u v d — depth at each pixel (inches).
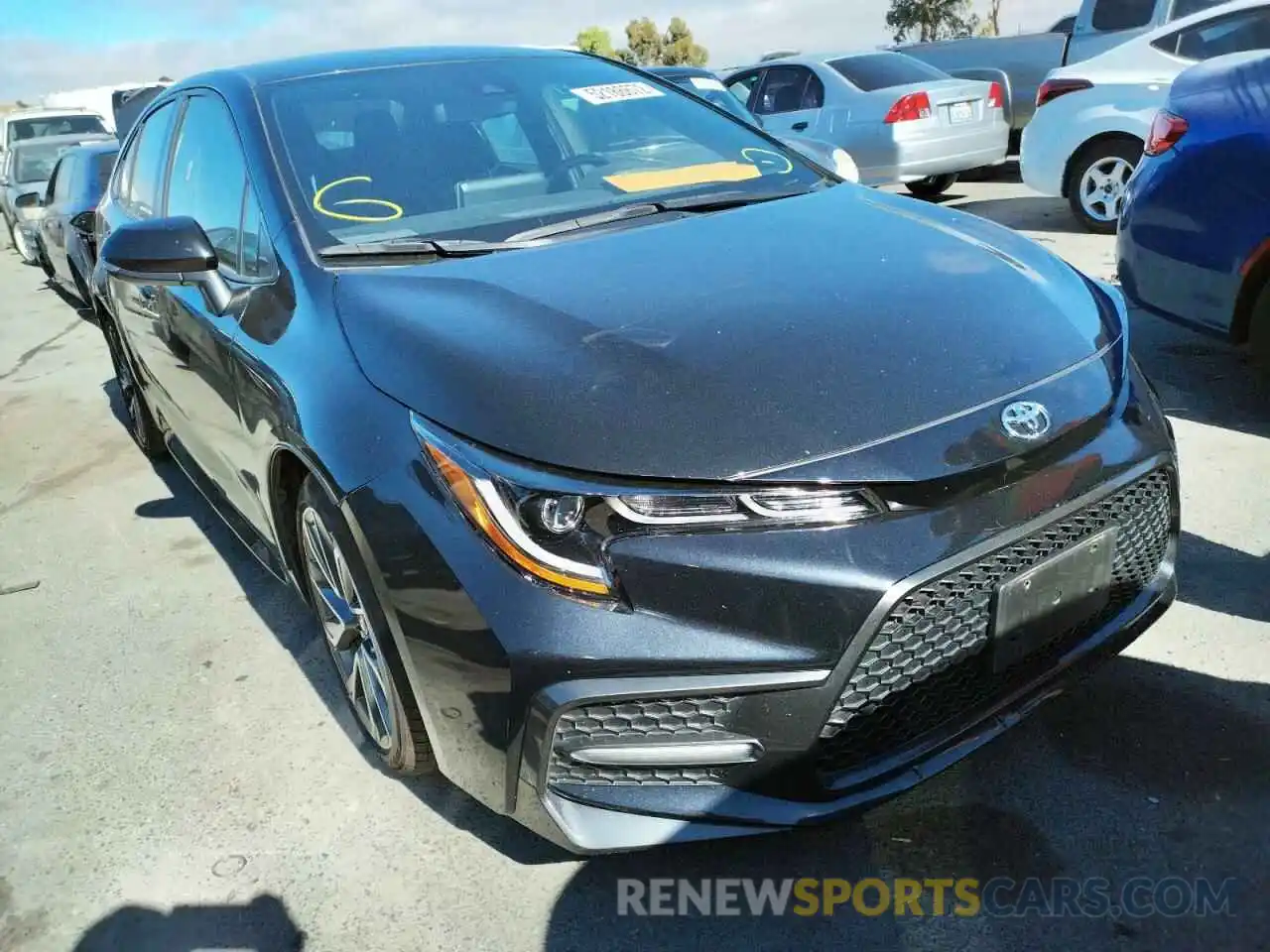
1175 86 154.2
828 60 370.0
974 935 74.5
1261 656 99.6
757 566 66.9
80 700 115.4
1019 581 72.9
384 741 90.3
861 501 68.5
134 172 159.2
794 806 70.6
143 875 88.1
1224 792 84.3
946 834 83.4
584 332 78.7
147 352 142.1
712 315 80.2
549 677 67.7
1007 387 75.8
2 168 541.0
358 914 81.7
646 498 67.7
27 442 215.2
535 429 70.7
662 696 67.5
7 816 97.2
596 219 104.6
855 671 68.5
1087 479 75.4
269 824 92.5
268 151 108.4
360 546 77.2
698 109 135.0
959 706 75.6
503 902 81.4
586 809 71.3
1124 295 166.2
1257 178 137.6
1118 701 95.5
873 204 108.8
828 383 73.0
